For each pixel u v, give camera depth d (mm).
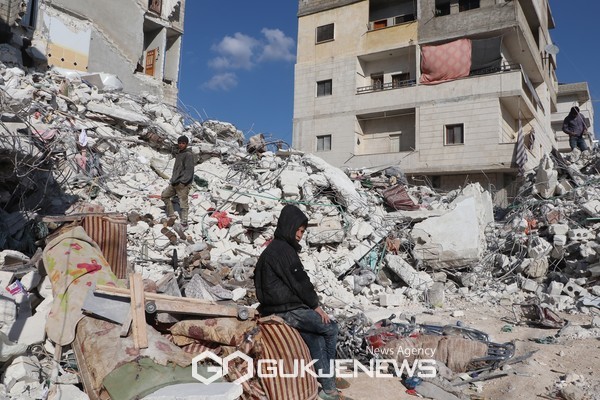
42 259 4719
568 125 15648
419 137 24500
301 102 28344
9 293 4301
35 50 14188
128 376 3236
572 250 9805
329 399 3828
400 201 11531
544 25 29828
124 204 9023
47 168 8062
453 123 23734
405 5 26875
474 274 9867
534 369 5137
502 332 6809
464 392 4582
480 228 10539
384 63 27281
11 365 3734
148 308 3715
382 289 8977
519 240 10523
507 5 23250
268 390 3498
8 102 7676
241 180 10828
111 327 3688
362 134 27438
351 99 26797
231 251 8625
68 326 3824
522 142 22031
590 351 5777
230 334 3732
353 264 9234
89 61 18453
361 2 27266
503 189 21609
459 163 23328
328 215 9992
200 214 9383
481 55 24047
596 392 4449
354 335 5570
